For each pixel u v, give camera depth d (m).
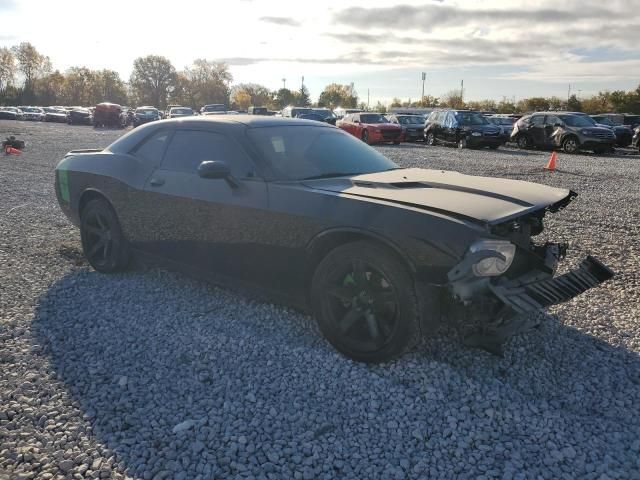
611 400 3.10
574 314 4.29
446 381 3.25
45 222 7.44
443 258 3.05
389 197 3.45
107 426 2.83
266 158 3.99
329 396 3.12
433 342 3.72
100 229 5.23
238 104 110.94
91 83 113.19
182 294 4.67
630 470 2.51
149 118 45.03
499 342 3.08
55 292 4.72
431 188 3.70
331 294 3.54
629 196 10.45
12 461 2.55
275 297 3.97
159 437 2.75
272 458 2.59
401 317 3.23
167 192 4.47
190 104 110.31
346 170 4.20
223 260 4.21
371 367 3.41
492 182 3.93
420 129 28.41
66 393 3.14
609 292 4.86
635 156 21.47
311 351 3.62
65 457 2.59
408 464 2.56
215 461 2.57
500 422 2.87
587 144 21.95
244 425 2.84
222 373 3.38
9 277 5.09
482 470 2.52
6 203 8.78
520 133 24.72
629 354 3.64
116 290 4.78
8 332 3.90
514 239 3.52
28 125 45.81
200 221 4.25
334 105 95.00
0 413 2.92
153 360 3.54
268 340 3.79
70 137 27.80
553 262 3.74
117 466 2.53
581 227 7.50
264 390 3.18
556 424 2.85
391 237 3.19
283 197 3.75
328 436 2.77
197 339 3.82
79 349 3.68
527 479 2.45
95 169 5.14
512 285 3.25
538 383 3.27
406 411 2.97
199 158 4.38
